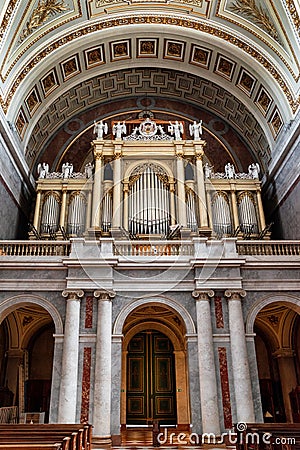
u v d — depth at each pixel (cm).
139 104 1753
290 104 1322
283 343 1366
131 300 1087
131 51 1560
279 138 1432
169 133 1700
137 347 1489
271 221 1509
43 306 1077
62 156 1659
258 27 1350
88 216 1375
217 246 1121
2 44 1166
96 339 1045
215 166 1669
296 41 1226
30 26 1267
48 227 1413
